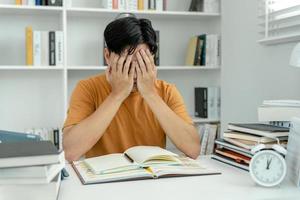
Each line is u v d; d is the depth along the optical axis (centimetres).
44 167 84
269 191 97
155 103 160
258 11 229
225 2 273
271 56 221
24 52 269
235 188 99
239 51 255
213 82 297
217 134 281
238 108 258
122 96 158
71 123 159
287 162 111
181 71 302
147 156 114
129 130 170
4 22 266
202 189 97
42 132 254
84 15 273
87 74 282
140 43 154
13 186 84
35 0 249
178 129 158
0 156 83
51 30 274
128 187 99
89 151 168
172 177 109
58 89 277
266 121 137
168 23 297
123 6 261
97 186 100
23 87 271
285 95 209
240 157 122
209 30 302
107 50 159
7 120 269
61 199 89
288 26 197
